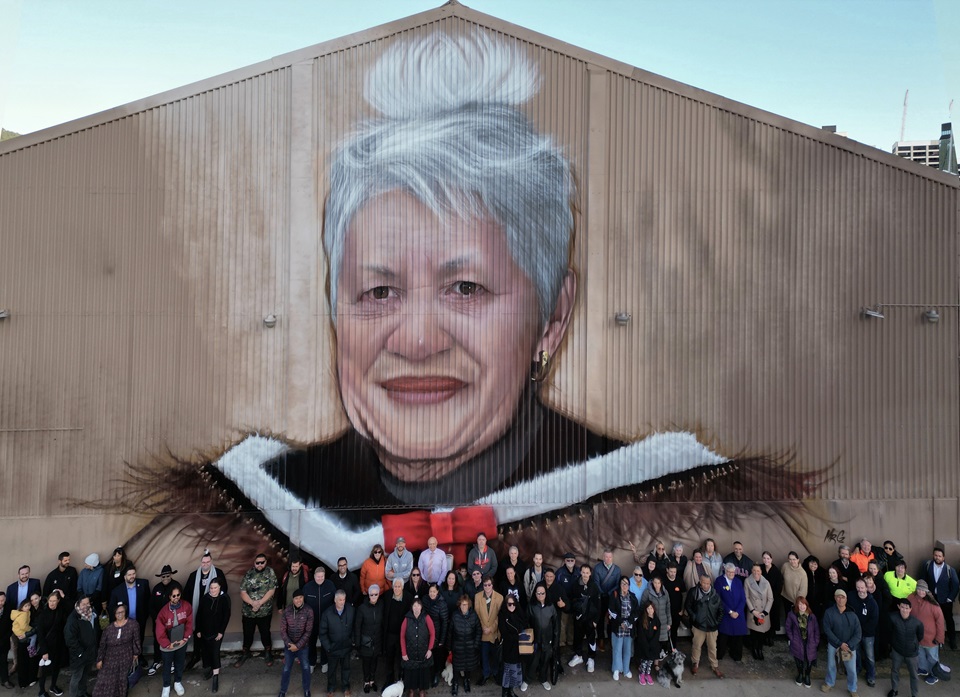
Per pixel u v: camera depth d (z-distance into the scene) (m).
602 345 11.54
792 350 11.71
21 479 11.03
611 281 11.58
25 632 9.32
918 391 11.80
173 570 10.72
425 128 11.45
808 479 11.69
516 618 9.30
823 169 11.75
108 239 11.23
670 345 11.62
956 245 11.82
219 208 11.31
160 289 11.25
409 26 11.47
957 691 9.68
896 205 11.79
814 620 9.73
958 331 11.81
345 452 11.37
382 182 11.42
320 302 11.37
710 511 11.59
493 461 11.48
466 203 11.46
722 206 11.66
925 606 9.95
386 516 11.35
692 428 11.62
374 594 9.41
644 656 9.67
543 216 11.53
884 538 11.69
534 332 11.52
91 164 11.24
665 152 11.64
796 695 9.59
